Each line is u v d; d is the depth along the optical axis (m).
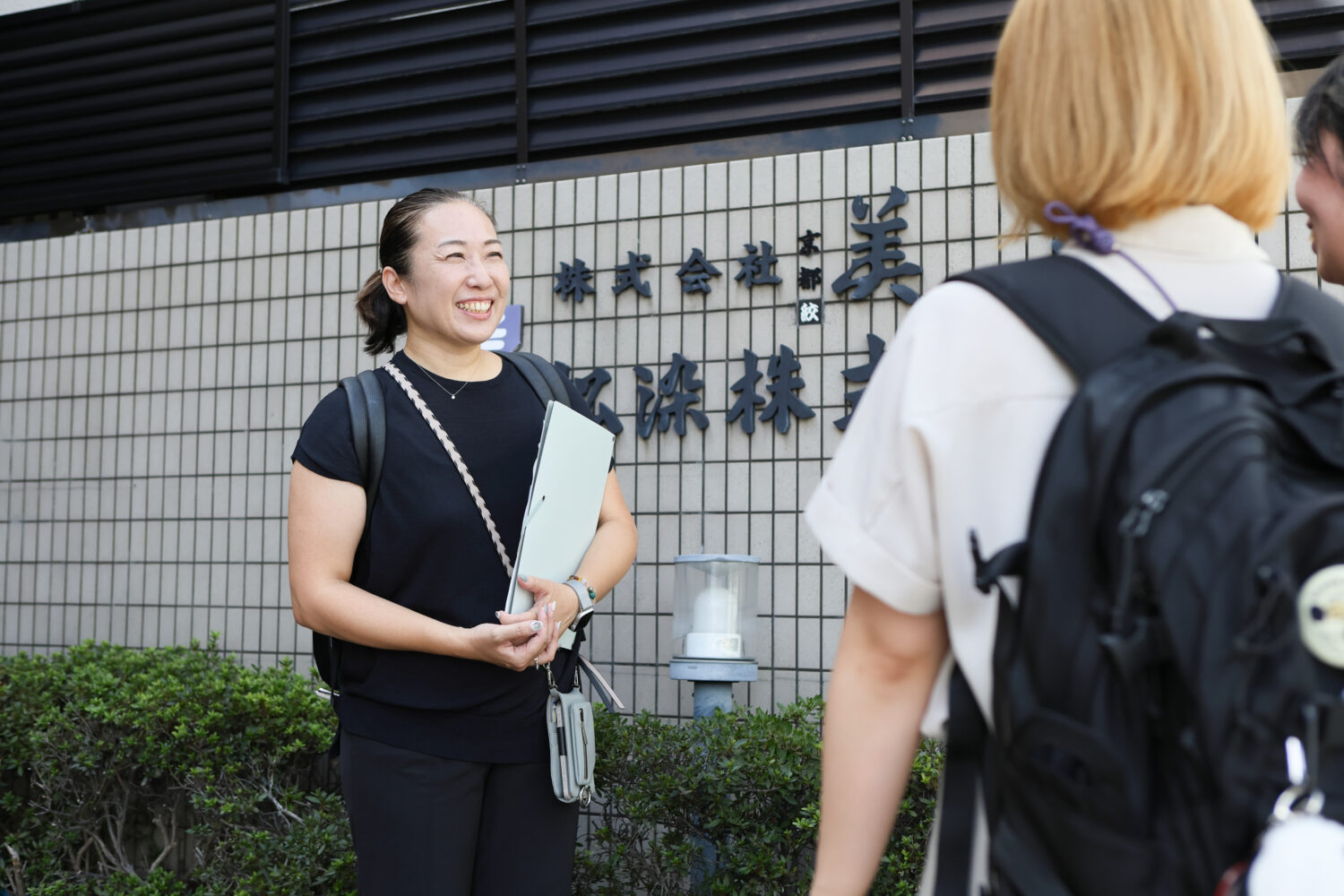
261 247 4.15
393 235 2.28
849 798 0.96
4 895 3.55
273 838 3.25
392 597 2.14
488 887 2.13
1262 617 0.71
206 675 3.56
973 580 0.87
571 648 2.30
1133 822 0.75
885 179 3.40
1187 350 0.80
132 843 3.81
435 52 4.05
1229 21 0.90
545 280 3.77
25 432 4.44
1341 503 0.73
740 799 2.87
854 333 3.40
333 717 3.47
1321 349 0.81
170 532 4.17
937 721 0.94
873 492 0.92
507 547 2.18
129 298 4.33
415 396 2.21
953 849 0.89
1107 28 0.90
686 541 3.53
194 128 4.34
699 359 3.56
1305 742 0.72
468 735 2.07
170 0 4.41
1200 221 0.91
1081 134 0.90
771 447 3.46
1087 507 0.78
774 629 3.42
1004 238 1.02
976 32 3.45
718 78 3.71
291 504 2.16
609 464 2.27
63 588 4.31
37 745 3.52
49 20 4.61
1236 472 0.74
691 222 3.60
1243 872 0.71
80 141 4.54
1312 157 1.27
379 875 2.04
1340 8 3.07
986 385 0.87
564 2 3.87
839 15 3.56
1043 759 0.79
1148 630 0.75
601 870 3.04
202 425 4.17
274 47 4.23
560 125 3.89
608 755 2.98
